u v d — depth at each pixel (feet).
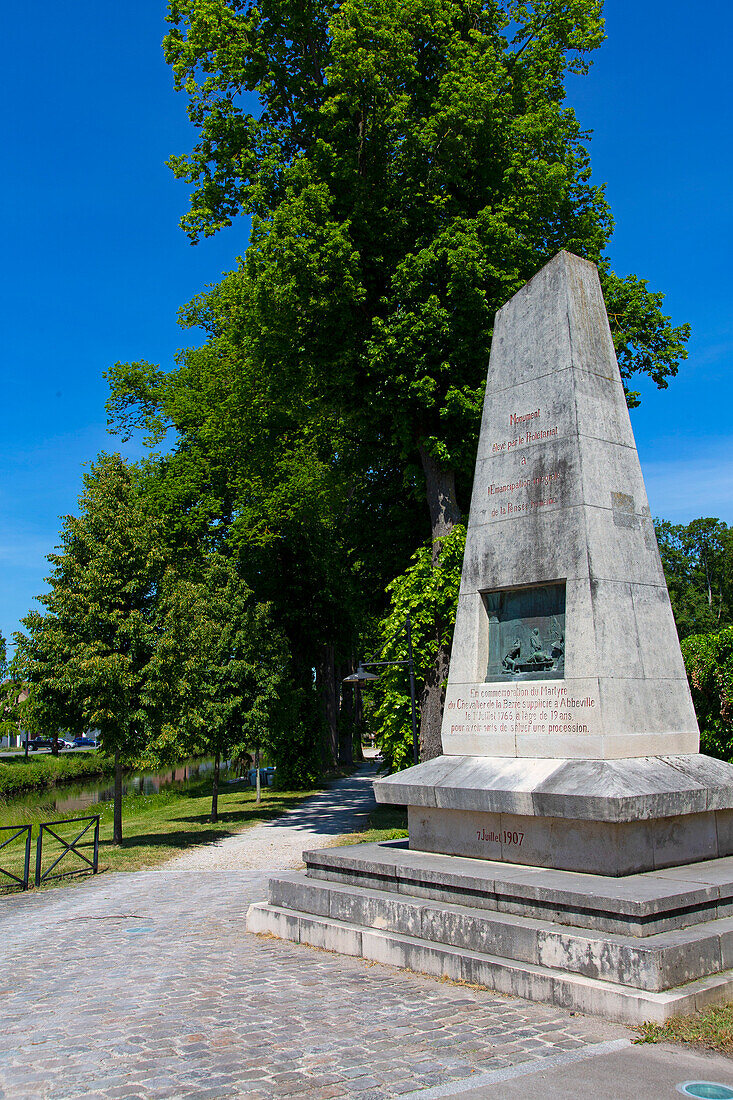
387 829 61.41
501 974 21.79
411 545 73.46
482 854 28.58
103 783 161.89
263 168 60.49
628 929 20.71
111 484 66.23
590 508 29.60
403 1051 17.83
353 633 121.70
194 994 23.08
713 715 49.03
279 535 105.81
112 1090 16.37
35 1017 21.65
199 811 85.87
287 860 51.60
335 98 56.59
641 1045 17.48
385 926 26.45
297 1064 17.34
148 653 63.00
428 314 54.75
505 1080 16.05
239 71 61.31
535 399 32.14
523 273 56.80
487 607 32.63
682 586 221.25
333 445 82.43
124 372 116.06
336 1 62.08
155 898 41.09
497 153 59.31
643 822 25.20
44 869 51.47
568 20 62.59
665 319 63.62
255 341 62.23
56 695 61.82
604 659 27.96
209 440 99.19
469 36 60.23
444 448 57.21
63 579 63.26
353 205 58.75
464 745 31.65
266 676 77.66
